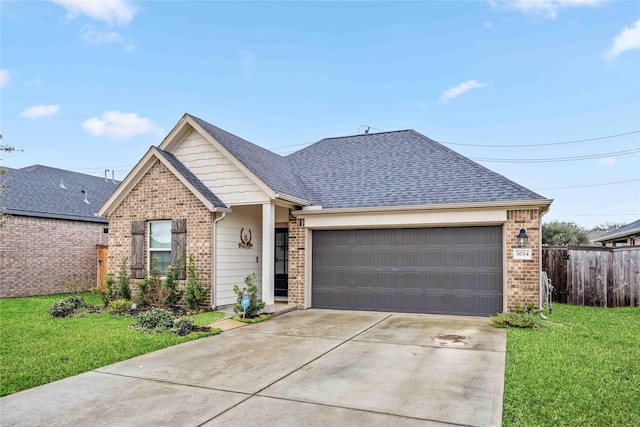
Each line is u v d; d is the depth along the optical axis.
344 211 12.57
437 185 12.75
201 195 12.26
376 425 4.61
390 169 14.39
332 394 5.57
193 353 7.73
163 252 13.12
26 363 6.85
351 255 12.95
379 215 12.39
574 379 6.04
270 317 11.44
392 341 8.59
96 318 10.70
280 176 13.82
